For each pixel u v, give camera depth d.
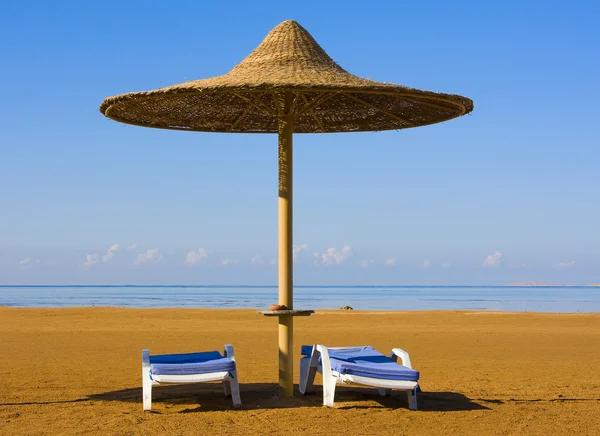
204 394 9.17
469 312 31.14
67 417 7.70
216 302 59.88
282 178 8.72
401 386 7.89
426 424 7.50
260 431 7.07
